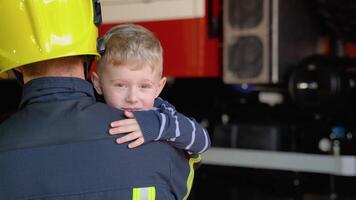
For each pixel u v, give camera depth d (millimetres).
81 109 1818
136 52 1977
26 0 1840
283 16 4309
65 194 1710
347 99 4309
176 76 4473
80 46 1854
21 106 1859
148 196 1787
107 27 4641
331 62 4238
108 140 1786
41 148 1731
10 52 1846
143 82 2012
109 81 2025
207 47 4422
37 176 1709
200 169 4625
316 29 4793
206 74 4414
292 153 4129
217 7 4484
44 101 1813
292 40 4445
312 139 4336
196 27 4375
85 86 1879
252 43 4250
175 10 4434
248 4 4254
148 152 1831
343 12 4402
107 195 1739
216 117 5059
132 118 1842
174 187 1895
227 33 4328
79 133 1772
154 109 1998
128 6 4570
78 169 1731
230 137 4473
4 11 1863
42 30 1820
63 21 1856
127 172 1771
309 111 4262
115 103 2023
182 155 1969
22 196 1696
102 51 1979
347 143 4176
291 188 4246
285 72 4375
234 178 4496
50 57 1798
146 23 4531
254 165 4273
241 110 4891
